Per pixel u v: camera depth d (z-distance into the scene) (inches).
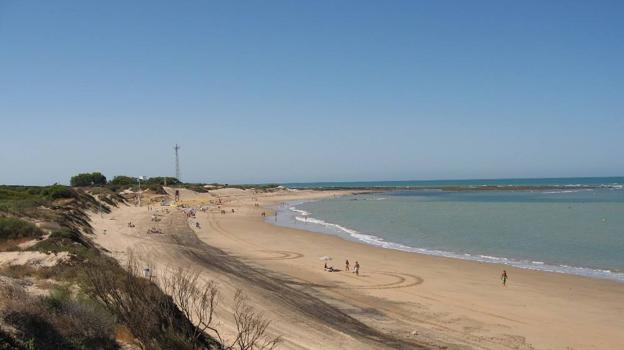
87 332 438.3
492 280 1250.0
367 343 695.1
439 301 1030.4
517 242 1969.7
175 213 3353.8
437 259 1581.0
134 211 3444.9
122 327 475.2
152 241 1761.8
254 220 3093.0
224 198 5664.4
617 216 2997.0
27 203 1999.3
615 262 1509.6
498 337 800.3
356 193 7687.0
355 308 946.7
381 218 3181.6
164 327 470.9
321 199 5935.0
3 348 351.9
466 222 2795.3
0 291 447.5
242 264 1419.8
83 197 3051.2
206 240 2041.1
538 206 4035.4
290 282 1175.6
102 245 1497.3
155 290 517.0
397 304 997.2
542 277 1289.4
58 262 876.6
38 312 420.5
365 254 1686.8
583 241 1958.7
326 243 1980.8
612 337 814.5
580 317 928.3
